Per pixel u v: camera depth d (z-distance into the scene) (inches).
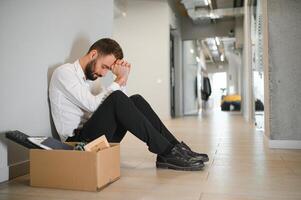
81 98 59.7
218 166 68.4
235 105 512.4
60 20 70.2
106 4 94.6
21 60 58.1
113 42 65.4
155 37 261.0
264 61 109.0
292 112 95.8
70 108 62.6
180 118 286.7
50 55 66.6
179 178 57.5
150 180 56.0
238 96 519.2
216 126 188.7
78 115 64.0
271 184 52.9
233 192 48.2
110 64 65.0
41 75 63.7
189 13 298.4
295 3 95.7
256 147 98.9
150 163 72.5
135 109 60.6
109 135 61.1
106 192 48.5
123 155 83.9
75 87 60.2
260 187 51.1
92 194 47.4
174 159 64.8
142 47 263.0
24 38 58.9
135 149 94.8
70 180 49.8
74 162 49.5
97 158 48.6
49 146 53.3
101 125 60.2
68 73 60.9
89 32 83.5
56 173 50.4
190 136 133.0
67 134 63.0
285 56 96.4
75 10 76.6
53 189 50.1
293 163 71.7
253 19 202.7
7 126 54.9
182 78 345.1
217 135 136.6
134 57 264.4
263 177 58.0
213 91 762.8
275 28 97.0
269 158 78.5
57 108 62.4
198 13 303.0
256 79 175.9
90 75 65.3
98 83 80.0
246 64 252.1
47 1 65.6
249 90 223.6
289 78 96.0
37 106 62.4
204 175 59.9
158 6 260.4
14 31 56.2
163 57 259.4
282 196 46.1
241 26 324.8
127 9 264.5
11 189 50.2
